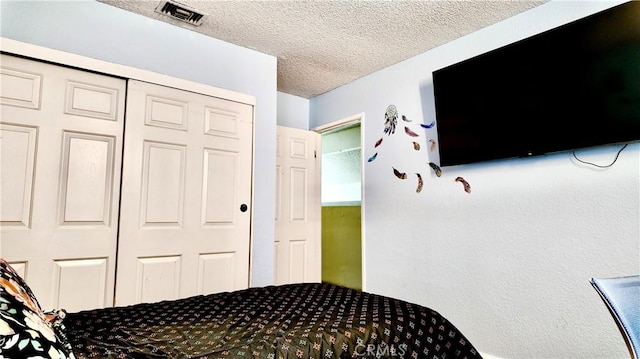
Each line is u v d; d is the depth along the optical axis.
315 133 3.74
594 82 1.75
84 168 1.86
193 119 2.25
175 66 2.33
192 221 2.19
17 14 1.85
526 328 2.04
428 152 2.65
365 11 2.16
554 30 1.87
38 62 1.77
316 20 2.27
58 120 1.81
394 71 2.97
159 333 1.13
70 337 1.06
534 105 1.96
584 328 1.83
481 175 2.31
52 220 1.76
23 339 0.55
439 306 2.49
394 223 2.87
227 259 2.31
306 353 1.04
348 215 4.29
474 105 2.25
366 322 1.21
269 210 2.71
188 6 2.12
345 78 3.30
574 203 1.90
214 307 1.43
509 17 2.22
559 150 1.88
